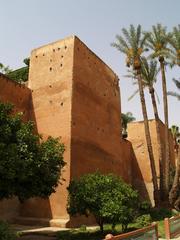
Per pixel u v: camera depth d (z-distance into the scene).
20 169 11.97
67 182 19.17
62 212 18.78
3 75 20.55
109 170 24.88
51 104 21.59
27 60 32.44
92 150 22.47
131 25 26.12
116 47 26.31
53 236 15.31
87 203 14.99
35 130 21.66
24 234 15.59
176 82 29.34
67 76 21.58
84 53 23.50
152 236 10.72
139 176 33.44
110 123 26.53
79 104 21.67
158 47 26.39
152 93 28.23
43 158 13.34
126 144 33.41
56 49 22.84
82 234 15.62
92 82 24.17
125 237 7.92
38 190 13.37
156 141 33.56
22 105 21.89
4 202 19.36
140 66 26.17
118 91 29.52
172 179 30.03
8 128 12.34
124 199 15.20
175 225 15.62
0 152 11.53
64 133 20.38
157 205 24.42
